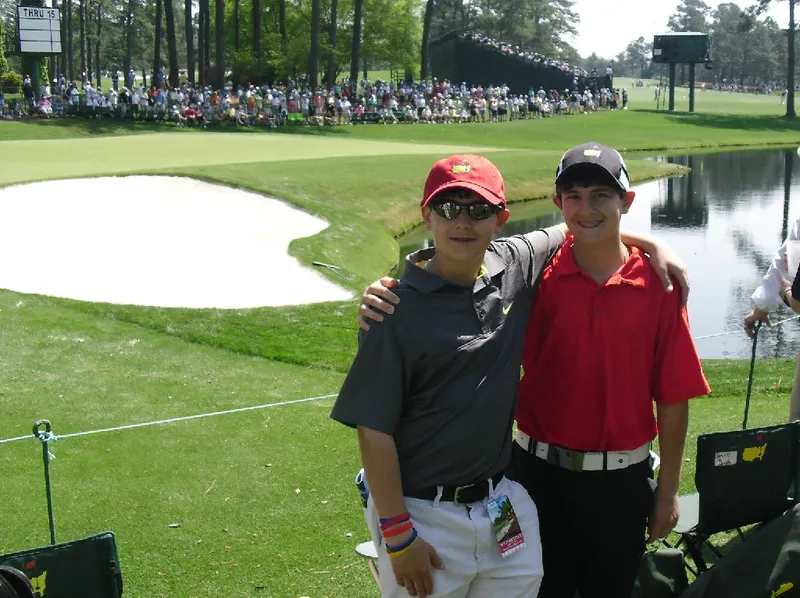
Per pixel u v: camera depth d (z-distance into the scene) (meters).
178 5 85.88
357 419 2.56
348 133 36.78
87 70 71.75
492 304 2.66
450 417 2.59
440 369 2.57
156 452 5.46
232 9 58.50
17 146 23.16
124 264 12.76
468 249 2.56
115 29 81.12
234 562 4.11
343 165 21.86
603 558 3.00
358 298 11.78
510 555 2.70
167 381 7.09
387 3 55.66
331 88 41.53
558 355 2.92
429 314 2.56
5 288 11.08
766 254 17.77
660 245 2.95
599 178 2.73
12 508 4.65
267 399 6.64
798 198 25.88
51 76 57.97
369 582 3.92
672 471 2.98
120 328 8.87
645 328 2.87
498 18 85.50
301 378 7.47
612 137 42.59
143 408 6.34
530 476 3.07
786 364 8.11
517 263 2.86
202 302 11.22
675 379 2.90
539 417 3.01
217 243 14.24
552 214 22.33
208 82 41.97
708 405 6.50
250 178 18.11
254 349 8.42
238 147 25.84
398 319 2.55
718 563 3.12
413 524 2.64
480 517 2.66
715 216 22.72
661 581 3.27
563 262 2.90
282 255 13.79
